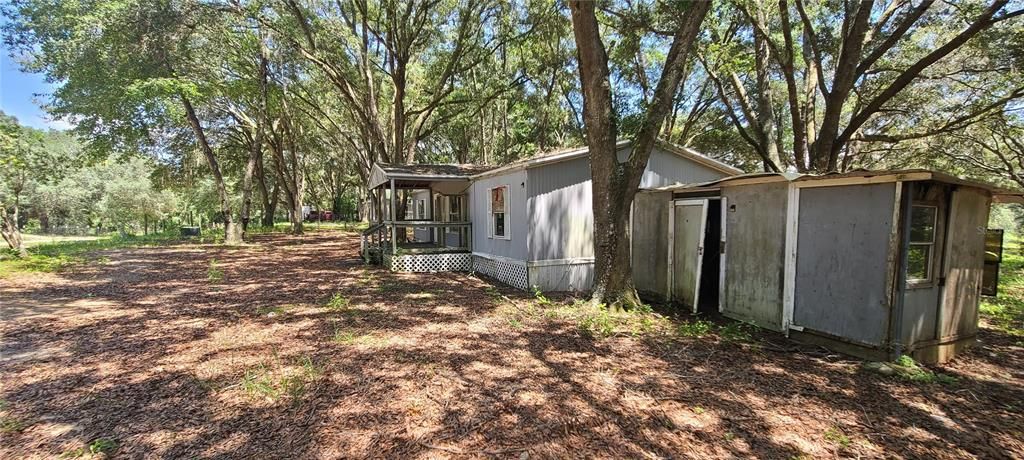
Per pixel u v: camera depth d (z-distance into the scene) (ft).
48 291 27.53
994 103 34.04
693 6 20.06
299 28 53.21
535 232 28.30
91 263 40.70
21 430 10.15
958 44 27.35
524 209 28.58
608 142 21.76
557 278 29.07
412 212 64.90
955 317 16.71
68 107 52.95
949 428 10.48
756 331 19.17
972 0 31.27
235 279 32.99
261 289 28.86
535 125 85.97
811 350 16.62
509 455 9.14
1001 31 30.86
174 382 13.00
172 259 44.93
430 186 45.09
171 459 8.97
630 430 10.19
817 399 12.03
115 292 27.53
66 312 22.06
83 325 19.53
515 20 53.26
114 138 57.88
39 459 8.98
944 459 9.16
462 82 67.92
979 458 9.21
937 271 16.02
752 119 43.09
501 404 11.51
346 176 135.23
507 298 25.94
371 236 53.31
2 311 22.18
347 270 38.45
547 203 28.55
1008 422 10.82
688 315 22.25
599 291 22.71
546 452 9.26
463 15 54.13
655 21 34.06
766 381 13.32
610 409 11.27
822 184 16.87
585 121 22.40
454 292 28.04
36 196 87.56
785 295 18.37
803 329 17.63
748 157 66.39
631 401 11.76
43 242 64.08
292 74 63.26
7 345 16.60
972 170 53.42
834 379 13.55
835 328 16.44
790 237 18.16
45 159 45.52
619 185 22.03
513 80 68.23
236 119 73.72
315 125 88.89
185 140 77.36
